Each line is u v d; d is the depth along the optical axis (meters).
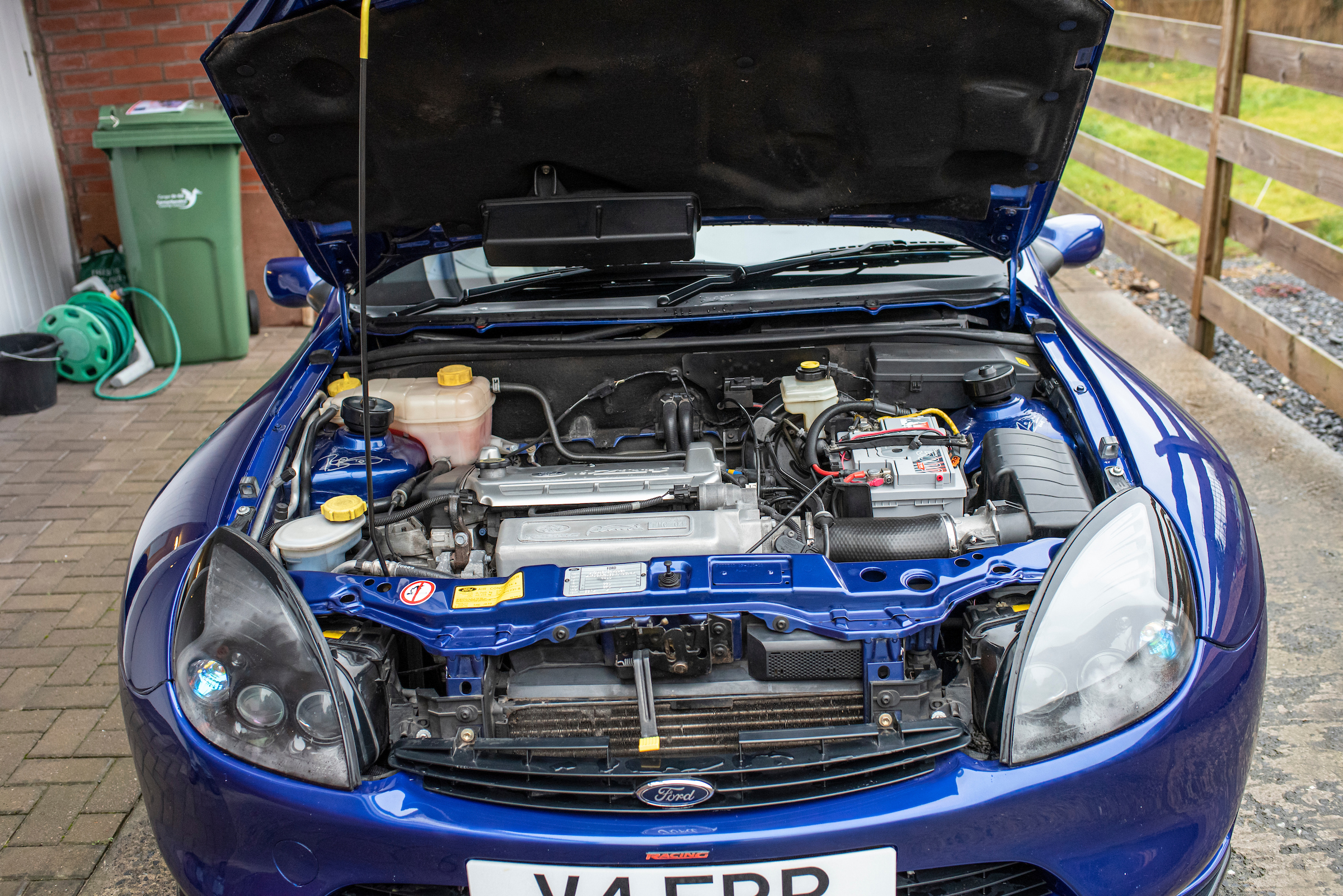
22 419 5.32
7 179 5.96
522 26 1.95
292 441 2.42
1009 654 1.72
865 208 2.54
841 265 2.78
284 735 1.71
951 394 2.55
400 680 2.00
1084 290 6.22
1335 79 4.21
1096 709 1.68
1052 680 1.69
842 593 1.82
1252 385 4.86
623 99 2.15
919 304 2.68
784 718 1.86
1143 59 12.02
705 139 2.29
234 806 1.72
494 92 2.11
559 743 1.77
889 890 1.69
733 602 1.81
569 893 1.69
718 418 2.73
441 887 1.77
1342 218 7.11
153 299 5.87
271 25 1.92
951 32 1.97
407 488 2.29
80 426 5.22
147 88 6.37
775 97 2.18
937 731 1.76
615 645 1.88
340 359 2.75
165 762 1.75
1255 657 1.83
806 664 1.83
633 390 2.71
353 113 2.14
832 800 1.70
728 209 2.54
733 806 1.69
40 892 2.36
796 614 1.81
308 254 2.61
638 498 2.16
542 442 2.63
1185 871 1.77
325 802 1.69
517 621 1.82
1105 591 1.75
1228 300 4.88
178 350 5.79
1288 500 3.69
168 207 5.70
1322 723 2.64
